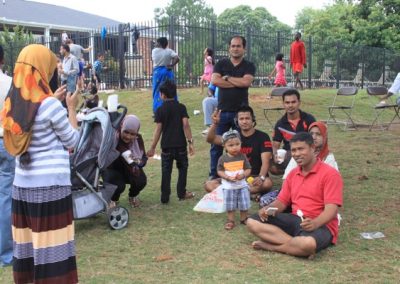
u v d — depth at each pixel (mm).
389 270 4258
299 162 4738
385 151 9156
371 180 7250
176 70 18172
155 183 7539
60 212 3592
